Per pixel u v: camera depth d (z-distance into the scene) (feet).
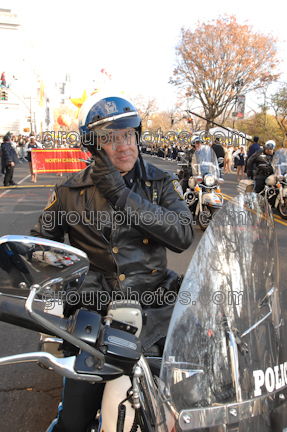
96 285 4.13
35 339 9.46
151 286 4.25
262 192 26.40
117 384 3.61
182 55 82.53
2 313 2.90
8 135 40.91
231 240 3.44
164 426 2.77
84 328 2.99
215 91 83.30
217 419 2.72
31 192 36.14
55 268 2.88
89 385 3.87
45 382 7.83
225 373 2.88
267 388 2.94
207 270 3.24
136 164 4.42
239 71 81.87
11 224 22.50
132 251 4.13
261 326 3.20
